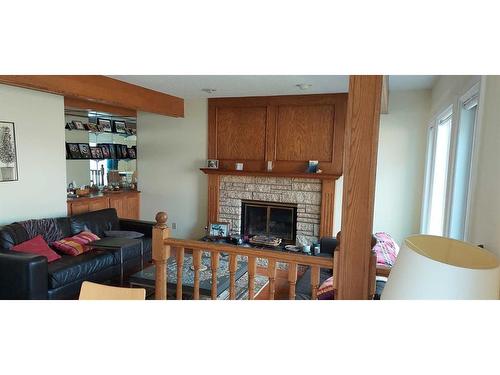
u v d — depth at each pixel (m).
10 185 4.05
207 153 5.77
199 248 2.14
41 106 4.37
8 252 3.27
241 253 2.02
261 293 3.82
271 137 5.29
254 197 5.49
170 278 3.44
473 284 1.08
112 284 4.04
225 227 5.48
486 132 1.59
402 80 4.04
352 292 1.68
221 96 5.43
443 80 3.54
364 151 1.59
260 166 5.42
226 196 5.66
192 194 5.98
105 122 5.92
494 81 1.52
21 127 4.14
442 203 3.92
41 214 4.43
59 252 3.92
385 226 4.92
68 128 5.34
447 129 3.81
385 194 4.88
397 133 4.76
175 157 6.04
